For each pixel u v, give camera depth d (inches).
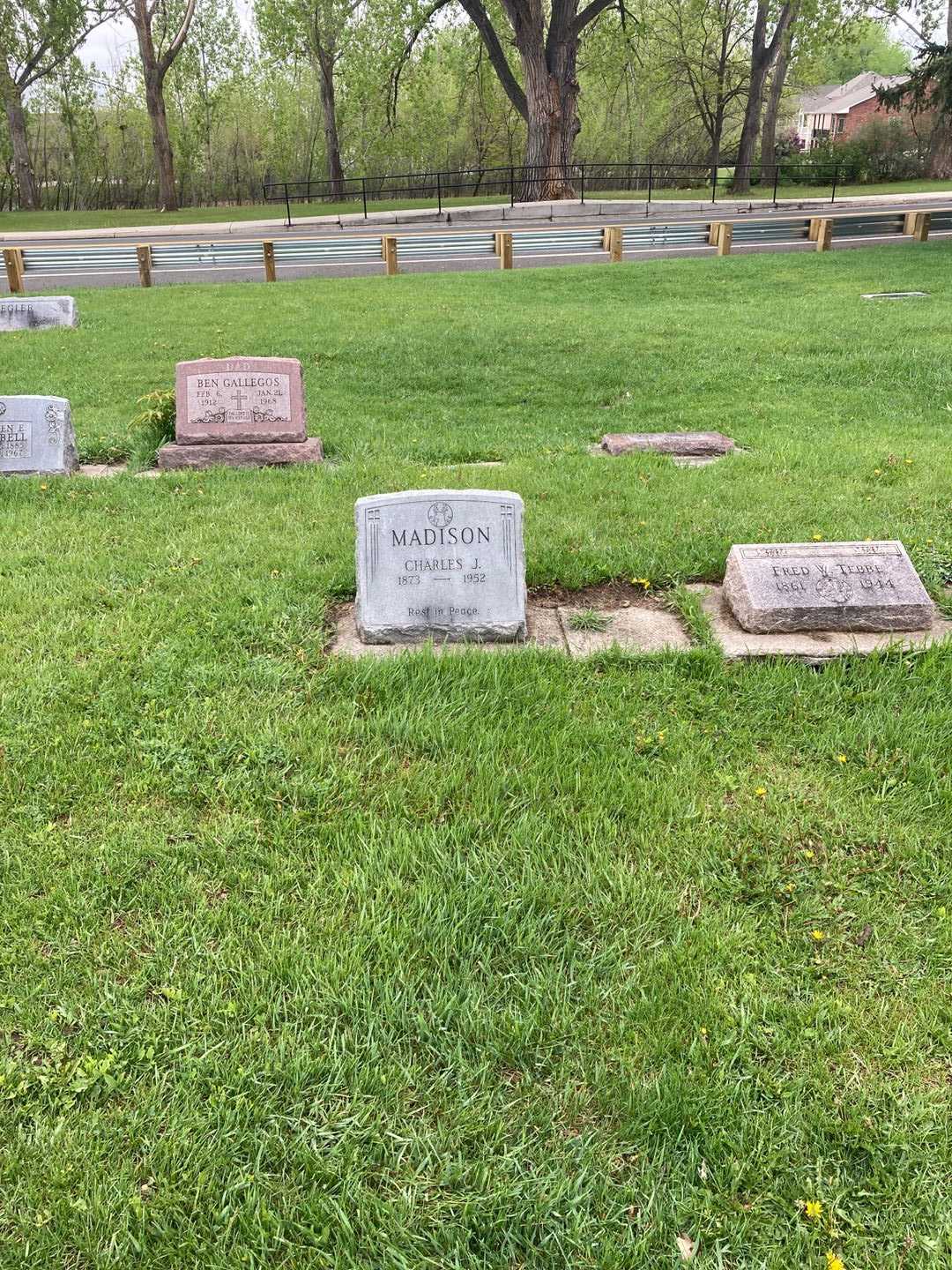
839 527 249.3
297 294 703.1
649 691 184.4
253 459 327.9
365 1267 89.8
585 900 133.1
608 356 488.4
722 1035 113.0
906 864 140.6
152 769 159.2
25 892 132.3
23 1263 89.9
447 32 1738.4
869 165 1696.6
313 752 161.8
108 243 1093.8
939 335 494.6
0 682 181.9
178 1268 89.6
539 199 1318.9
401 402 422.0
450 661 188.2
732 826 148.6
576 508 273.3
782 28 1519.4
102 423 379.6
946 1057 111.6
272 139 2397.9
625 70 1669.5
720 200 1398.9
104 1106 105.0
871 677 187.9
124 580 228.4
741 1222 93.7
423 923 127.0
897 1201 96.4
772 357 470.6
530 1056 111.0
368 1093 106.2
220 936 127.0
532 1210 94.0
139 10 1492.4
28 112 2154.3
